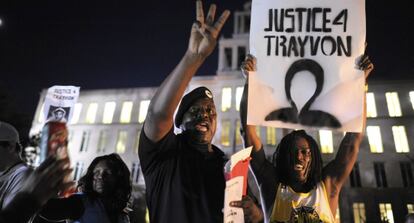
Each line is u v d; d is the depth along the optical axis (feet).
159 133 7.77
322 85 10.43
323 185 10.60
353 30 10.78
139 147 8.34
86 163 145.89
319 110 10.25
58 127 4.44
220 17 7.29
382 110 131.34
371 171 122.83
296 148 10.69
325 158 120.37
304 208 10.03
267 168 10.80
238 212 6.79
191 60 7.15
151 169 8.37
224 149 127.75
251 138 10.76
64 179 4.29
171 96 7.25
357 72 10.48
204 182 8.15
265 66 10.64
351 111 10.19
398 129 127.75
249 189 10.61
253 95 10.39
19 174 9.15
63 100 10.09
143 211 124.26
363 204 118.21
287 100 10.36
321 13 10.94
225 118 133.28
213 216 7.78
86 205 11.15
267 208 10.43
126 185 12.41
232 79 138.62
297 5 11.03
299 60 10.62
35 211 4.17
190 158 8.45
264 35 10.88
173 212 7.72
